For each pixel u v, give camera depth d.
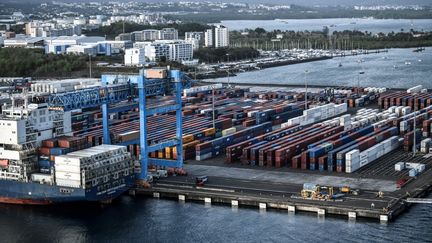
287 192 185.38
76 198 180.38
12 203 191.38
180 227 168.25
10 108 192.38
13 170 186.62
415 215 170.00
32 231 169.38
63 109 185.38
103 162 183.62
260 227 165.50
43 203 188.75
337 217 170.38
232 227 166.38
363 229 161.12
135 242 160.50
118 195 190.38
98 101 194.75
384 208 168.12
